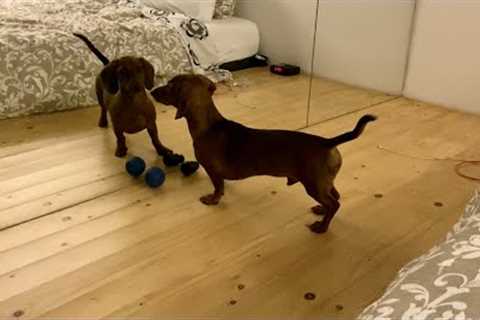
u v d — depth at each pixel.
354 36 3.15
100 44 2.84
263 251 1.63
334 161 1.65
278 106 3.01
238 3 3.67
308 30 3.27
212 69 3.38
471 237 0.83
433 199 1.99
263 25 3.58
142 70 2.20
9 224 1.77
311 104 3.06
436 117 2.96
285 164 1.70
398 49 3.22
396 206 1.94
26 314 1.33
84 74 2.81
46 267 1.53
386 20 3.11
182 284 1.46
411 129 2.76
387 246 1.67
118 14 3.06
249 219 1.83
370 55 3.19
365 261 1.59
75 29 2.85
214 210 1.89
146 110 2.19
